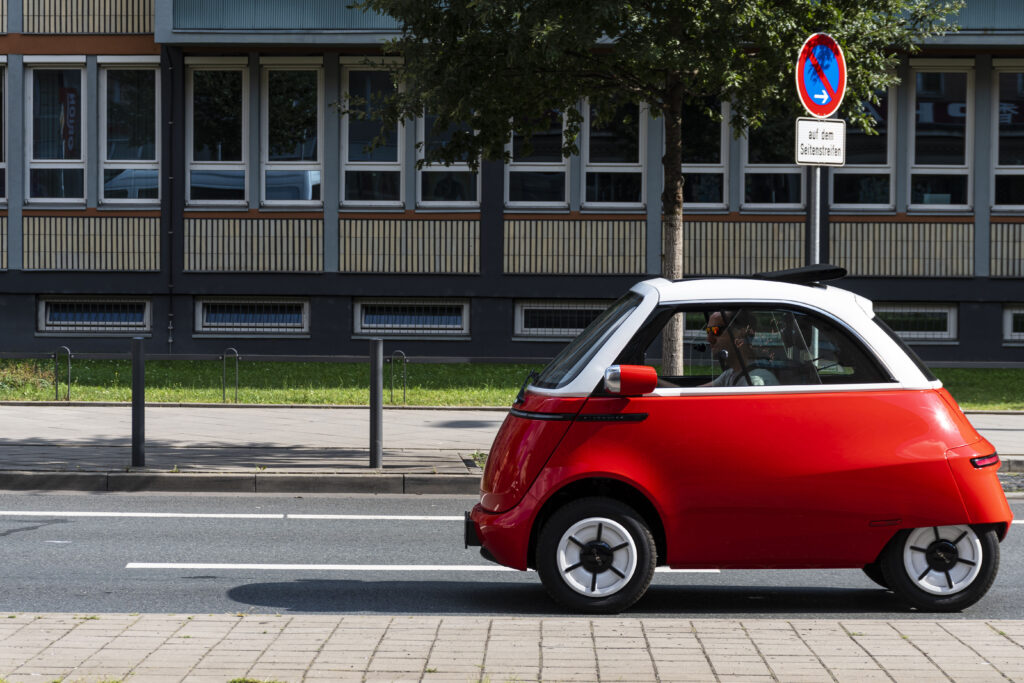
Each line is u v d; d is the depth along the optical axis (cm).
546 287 2500
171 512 961
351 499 1039
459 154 1325
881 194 2505
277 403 1709
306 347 2522
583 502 630
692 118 2505
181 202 2508
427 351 2514
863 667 482
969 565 642
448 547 834
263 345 2522
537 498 630
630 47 1127
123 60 2514
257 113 2505
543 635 533
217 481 1071
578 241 2500
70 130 2544
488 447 1273
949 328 2511
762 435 625
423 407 1675
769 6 1167
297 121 2519
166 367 2236
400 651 501
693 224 2505
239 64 2503
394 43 1284
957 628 553
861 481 626
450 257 2505
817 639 529
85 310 2545
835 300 645
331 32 2416
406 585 716
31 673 463
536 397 650
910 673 473
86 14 2522
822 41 1058
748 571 774
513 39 1133
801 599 689
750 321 642
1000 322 2495
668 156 1244
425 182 2509
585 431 630
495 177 2488
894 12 1250
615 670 475
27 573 734
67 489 1068
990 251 2494
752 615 649
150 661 481
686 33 1171
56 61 2525
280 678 459
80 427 1427
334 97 2503
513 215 2498
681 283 656
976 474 632
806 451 625
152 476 1069
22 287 2533
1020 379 2142
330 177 2508
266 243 2511
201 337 2523
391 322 2530
